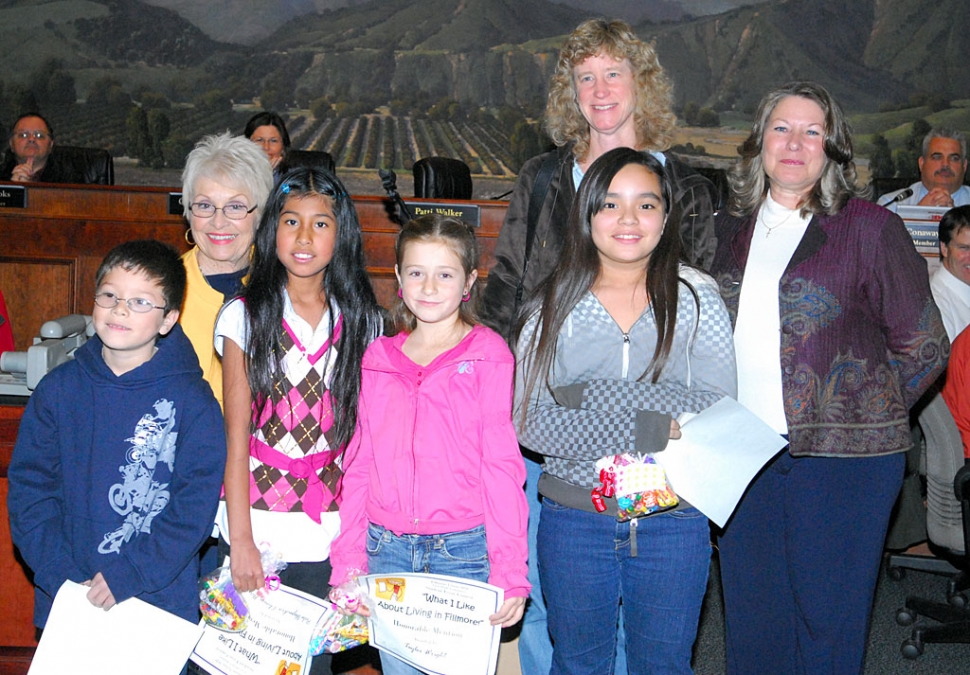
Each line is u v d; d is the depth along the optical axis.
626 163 1.81
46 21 11.02
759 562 2.15
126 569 1.72
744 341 2.07
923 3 11.17
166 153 11.15
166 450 1.77
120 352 1.77
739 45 11.55
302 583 1.91
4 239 3.92
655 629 1.79
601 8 11.54
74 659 1.71
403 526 1.83
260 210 2.08
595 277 1.85
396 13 11.45
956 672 2.93
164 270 1.75
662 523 1.78
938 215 3.90
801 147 2.01
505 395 1.83
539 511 2.23
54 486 1.78
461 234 1.85
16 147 4.91
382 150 11.16
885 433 2.00
